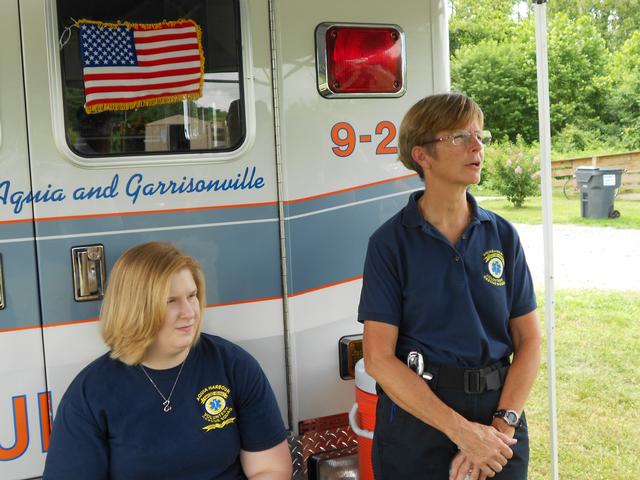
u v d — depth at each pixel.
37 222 2.26
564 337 7.24
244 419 2.24
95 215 2.32
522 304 2.13
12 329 2.26
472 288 2.02
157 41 2.36
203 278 2.19
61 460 2.07
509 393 2.02
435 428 1.98
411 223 2.03
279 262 2.54
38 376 2.29
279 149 2.51
